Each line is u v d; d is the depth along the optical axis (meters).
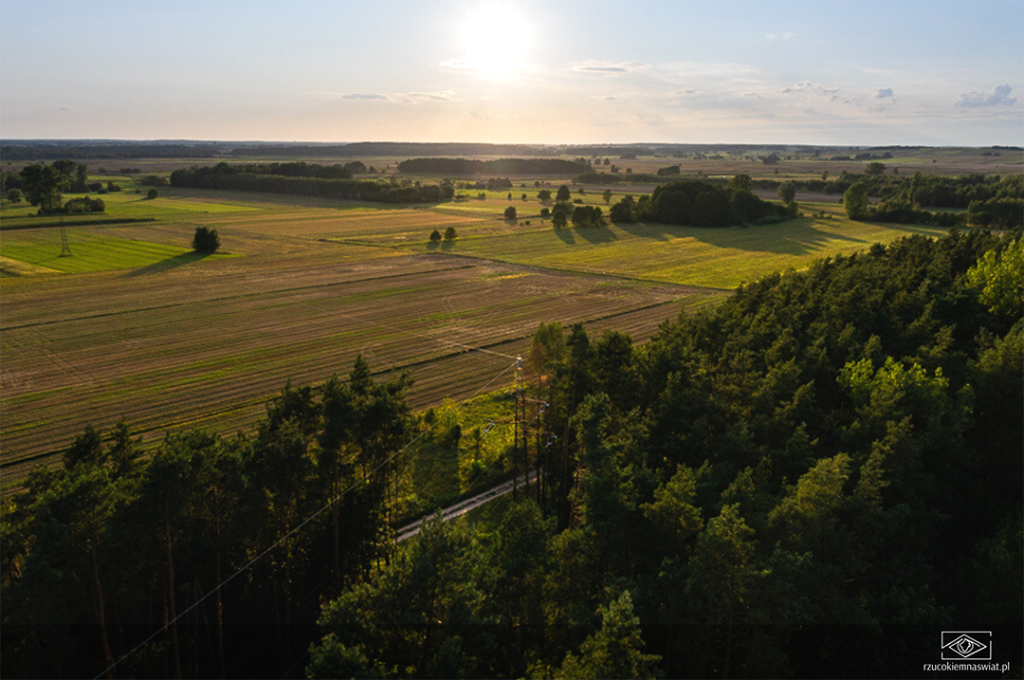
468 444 59.47
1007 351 48.00
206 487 33.06
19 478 52.88
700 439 41.12
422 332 96.62
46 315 101.75
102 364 80.62
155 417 65.38
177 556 33.16
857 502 32.62
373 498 41.94
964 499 43.12
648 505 31.58
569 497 39.41
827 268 90.31
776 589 25.86
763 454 40.12
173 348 87.25
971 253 90.12
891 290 72.06
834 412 47.91
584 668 23.39
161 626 35.44
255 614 38.38
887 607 29.95
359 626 25.50
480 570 29.14
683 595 27.58
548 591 30.69
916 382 45.38
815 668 28.88
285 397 42.34
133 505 30.14
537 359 66.38
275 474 35.22
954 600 33.72
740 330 63.34
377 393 42.88
